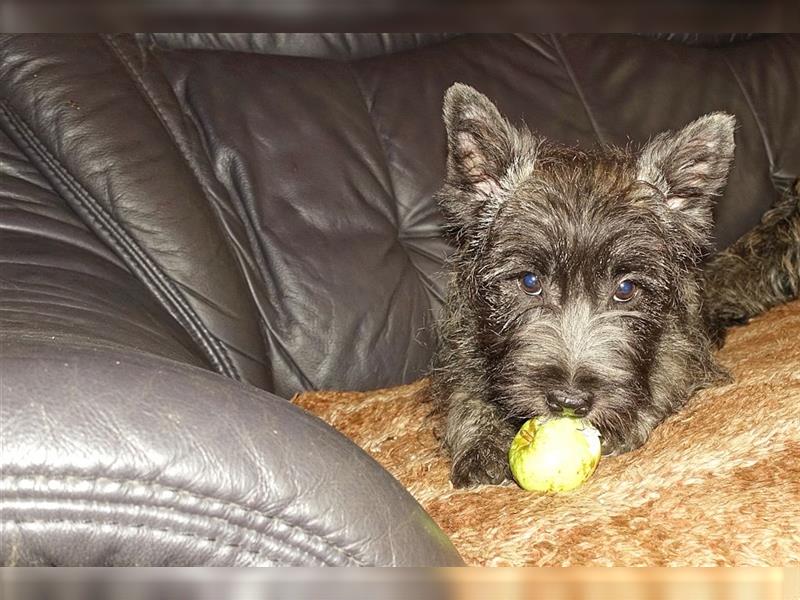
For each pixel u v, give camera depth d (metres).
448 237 0.59
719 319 0.65
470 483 0.44
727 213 0.71
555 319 0.47
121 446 0.17
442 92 0.62
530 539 0.34
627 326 0.48
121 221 0.45
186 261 0.46
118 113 0.47
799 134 0.75
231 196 0.55
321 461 0.19
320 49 0.64
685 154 0.51
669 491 0.37
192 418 0.18
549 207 0.49
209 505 0.18
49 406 0.17
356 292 0.56
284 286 0.54
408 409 0.53
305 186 0.56
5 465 0.16
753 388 0.48
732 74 0.74
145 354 0.21
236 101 0.56
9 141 0.47
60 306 0.35
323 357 0.55
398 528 0.19
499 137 0.53
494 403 0.49
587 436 0.42
